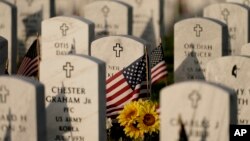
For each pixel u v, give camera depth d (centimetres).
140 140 1552
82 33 1817
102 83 1434
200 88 1220
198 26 1859
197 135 1225
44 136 1351
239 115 1556
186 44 1872
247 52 1764
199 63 1869
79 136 1438
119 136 1600
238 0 2214
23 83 1316
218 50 1855
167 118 1229
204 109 1220
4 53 1730
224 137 1222
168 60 2284
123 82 1627
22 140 1329
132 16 2214
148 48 1722
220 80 1552
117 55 1711
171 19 2744
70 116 1434
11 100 1323
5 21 2034
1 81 1323
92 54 1723
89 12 2155
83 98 1426
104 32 2152
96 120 1429
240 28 2038
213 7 2053
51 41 1834
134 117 1546
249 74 1538
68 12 2775
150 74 1720
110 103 1625
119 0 2350
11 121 1328
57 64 1426
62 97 1432
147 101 1581
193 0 2856
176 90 1223
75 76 1422
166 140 1233
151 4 2344
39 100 1326
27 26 2259
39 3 2253
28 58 1739
